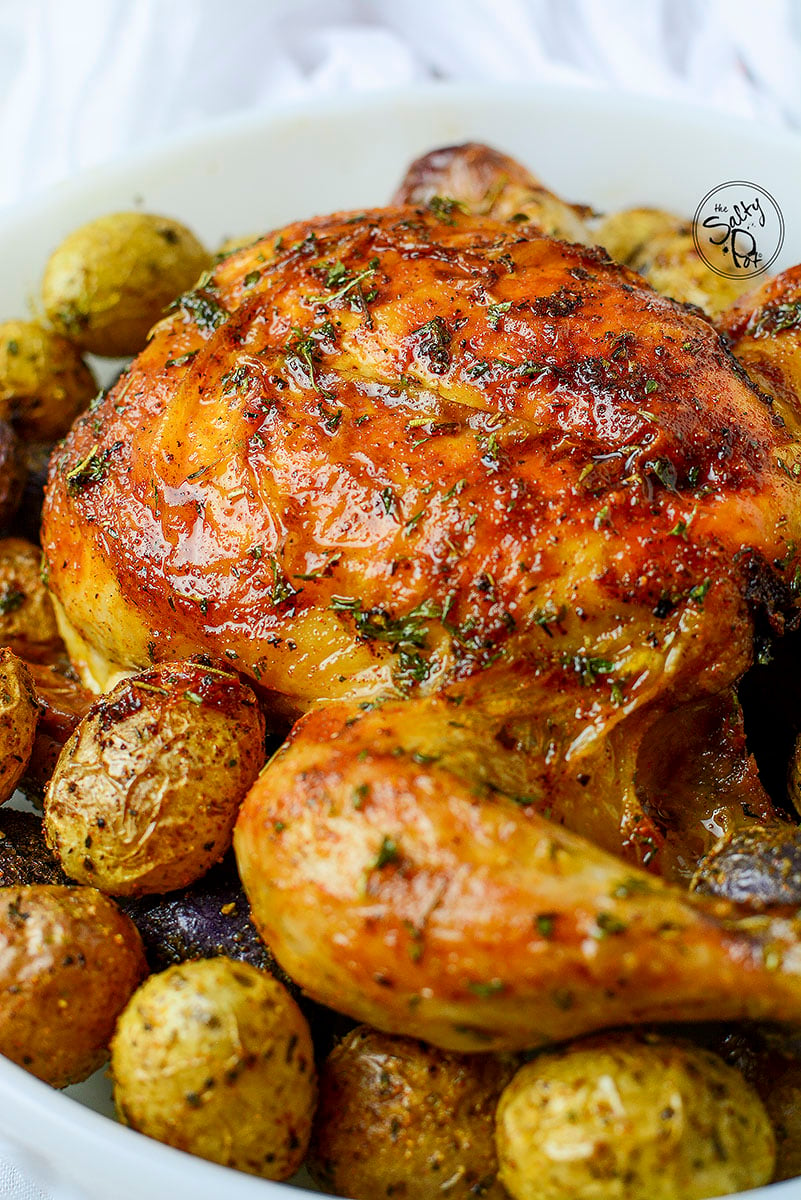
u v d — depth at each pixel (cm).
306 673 39
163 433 41
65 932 37
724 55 70
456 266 42
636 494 38
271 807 36
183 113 72
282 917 36
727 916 34
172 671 40
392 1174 36
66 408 53
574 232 53
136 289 53
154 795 38
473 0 72
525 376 39
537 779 38
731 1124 34
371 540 38
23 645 49
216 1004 35
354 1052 37
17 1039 36
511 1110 35
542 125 61
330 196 63
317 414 39
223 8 70
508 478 38
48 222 58
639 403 39
